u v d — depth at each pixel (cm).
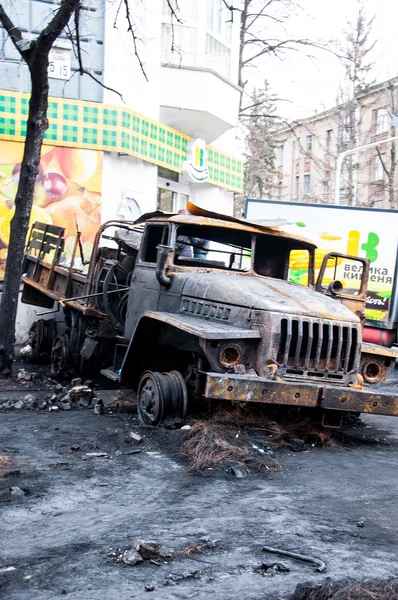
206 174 1731
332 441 734
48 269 1202
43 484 558
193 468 608
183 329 689
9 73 1350
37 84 964
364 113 4384
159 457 646
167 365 835
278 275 863
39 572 393
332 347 716
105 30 1422
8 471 583
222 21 1717
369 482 595
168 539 444
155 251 888
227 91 1684
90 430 746
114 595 366
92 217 1432
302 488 570
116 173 1467
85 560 410
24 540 441
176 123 1633
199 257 895
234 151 1917
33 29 1368
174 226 830
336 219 1619
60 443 686
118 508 508
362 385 738
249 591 373
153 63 1525
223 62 1736
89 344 1027
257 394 650
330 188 4512
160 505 517
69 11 920
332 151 4753
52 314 1384
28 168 995
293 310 694
